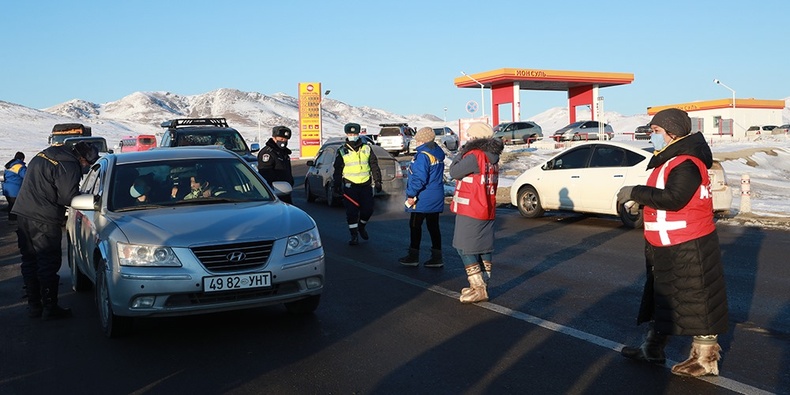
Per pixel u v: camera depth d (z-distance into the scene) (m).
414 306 7.25
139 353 5.88
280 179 11.82
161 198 7.08
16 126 141.50
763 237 11.44
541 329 6.27
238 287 5.97
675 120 4.76
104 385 5.13
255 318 6.90
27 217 7.01
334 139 20.56
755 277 8.32
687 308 4.79
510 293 7.75
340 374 5.21
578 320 6.55
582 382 4.89
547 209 14.58
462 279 8.62
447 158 33.09
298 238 6.34
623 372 5.08
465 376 5.09
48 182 6.99
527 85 55.41
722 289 4.83
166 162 7.59
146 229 6.17
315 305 6.80
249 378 5.18
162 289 5.85
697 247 4.74
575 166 13.99
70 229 8.61
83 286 8.48
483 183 7.18
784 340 5.82
